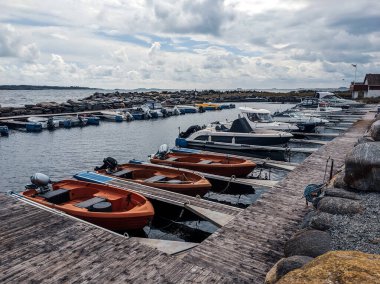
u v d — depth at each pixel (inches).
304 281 110.4
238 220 319.6
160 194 422.3
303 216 330.3
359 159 309.9
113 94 3570.4
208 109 2481.5
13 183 624.1
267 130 887.7
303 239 209.0
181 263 221.3
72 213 342.3
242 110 995.3
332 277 109.0
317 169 536.7
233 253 255.0
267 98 3393.2
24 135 1201.4
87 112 1843.0
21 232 258.8
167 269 213.5
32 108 1843.0
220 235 286.5
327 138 1091.3
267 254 253.9
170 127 1473.9
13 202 322.7
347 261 116.7
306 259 171.6
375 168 303.3
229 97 3513.8
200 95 3878.0
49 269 208.1
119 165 562.6
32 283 193.0
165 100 2999.5
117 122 1658.5
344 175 331.0
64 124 1409.9
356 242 210.5
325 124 1234.0
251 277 221.0
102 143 1051.3
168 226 425.1
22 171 706.8
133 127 1470.2
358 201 280.2
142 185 458.6
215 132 852.6
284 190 420.2
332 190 309.0
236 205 499.2
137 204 381.1
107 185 418.6
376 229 226.5
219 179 532.7
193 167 589.9
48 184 430.0
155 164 616.4
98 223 339.6
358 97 2746.1
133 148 978.7
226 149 844.0
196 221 424.8
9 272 203.2
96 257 224.5
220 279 206.2
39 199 387.2
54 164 769.6
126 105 2362.2
